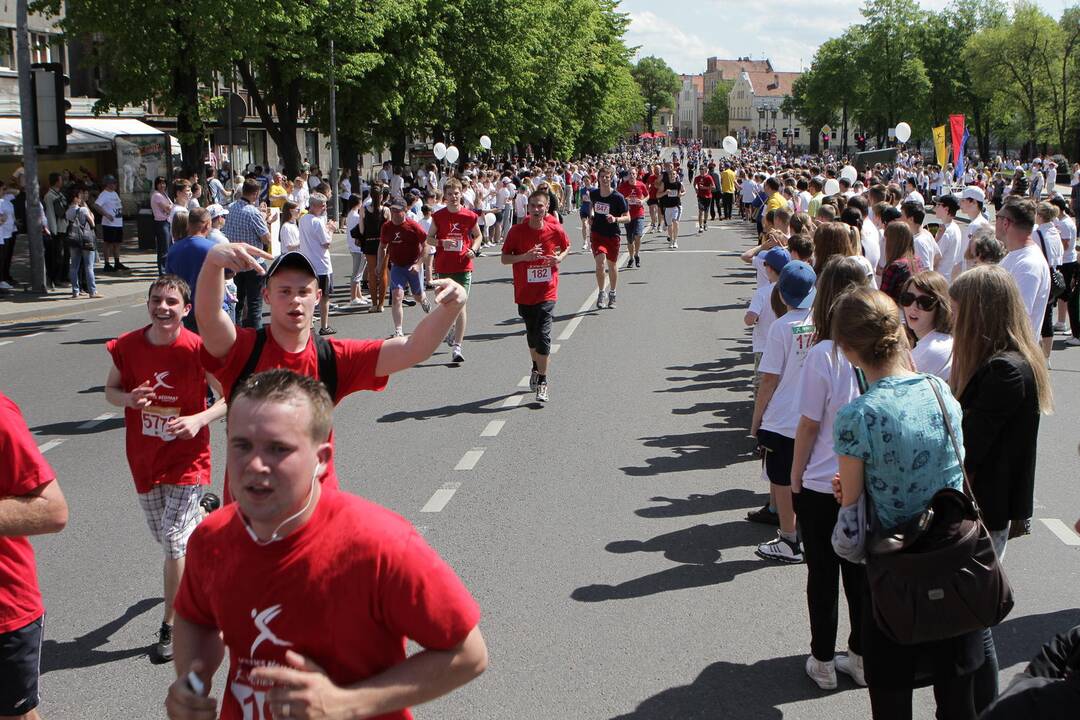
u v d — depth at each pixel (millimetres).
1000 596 3381
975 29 101312
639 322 15430
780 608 5539
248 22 23453
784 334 5832
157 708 4613
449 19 42344
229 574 2312
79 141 30641
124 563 6355
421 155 52906
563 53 58844
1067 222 13461
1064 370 11875
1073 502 7344
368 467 8188
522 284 10109
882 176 45688
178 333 5129
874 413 3475
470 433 9203
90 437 9305
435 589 2279
